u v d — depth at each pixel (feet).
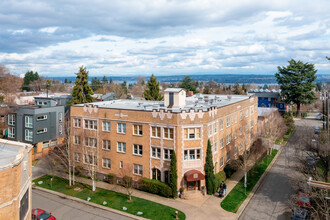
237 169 156.15
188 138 125.90
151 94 280.51
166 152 128.36
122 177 138.82
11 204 57.31
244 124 187.32
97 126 148.77
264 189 134.31
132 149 137.49
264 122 232.12
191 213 108.99
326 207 89.97
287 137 244.01
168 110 125.59
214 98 201.26
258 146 185.88
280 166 168.66
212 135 135.74
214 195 126.52
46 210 111.86
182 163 124.98
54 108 203.72
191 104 163.94
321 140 139.54
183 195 122.72
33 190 133.08
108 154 145.89
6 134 225.15
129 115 136.87
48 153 179.22
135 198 123.54
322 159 118.52
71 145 157.69
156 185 126.11
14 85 278.05
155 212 109.50
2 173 55.47
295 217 98.17
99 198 123.24
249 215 107.76
